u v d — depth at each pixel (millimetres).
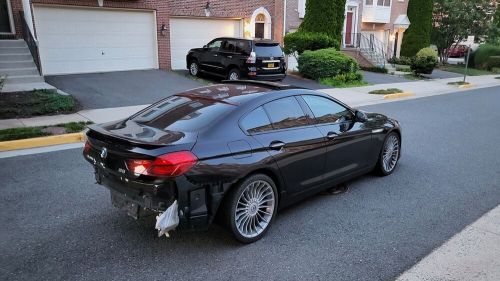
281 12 21719
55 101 10656
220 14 19219
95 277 3617
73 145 7875
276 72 15648
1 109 9594
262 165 4215
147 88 13953
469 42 22047
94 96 12336
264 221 4445
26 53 13648
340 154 5293
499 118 12055
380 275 3729
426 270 3812
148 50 17422
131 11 16531
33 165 6590
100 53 16141
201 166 3777
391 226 4715
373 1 28703
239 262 3900
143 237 4340
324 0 20422
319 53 18703
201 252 4062
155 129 4121
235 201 4055
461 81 22906
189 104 4562
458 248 4223
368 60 27344
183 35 18625
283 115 4695
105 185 4289
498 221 4871
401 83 20672
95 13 15656
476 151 8133
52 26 14812
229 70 15648
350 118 5605
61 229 4477
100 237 4320
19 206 5031
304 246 4227
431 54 23953
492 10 31422
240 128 4219
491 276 3723
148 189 3732
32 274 3643
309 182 4934
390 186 6008
